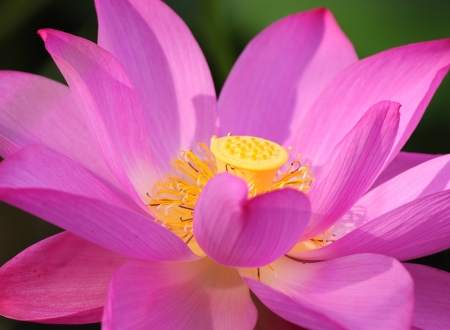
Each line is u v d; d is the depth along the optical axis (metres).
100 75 0.57
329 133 0.63
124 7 0.63
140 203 0.58
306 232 0.56
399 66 0.62
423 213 0.54
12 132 0.59
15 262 0.56
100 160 0.60
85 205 0.51
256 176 0.59
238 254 0.53
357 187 0.56
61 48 0.56
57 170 0.54
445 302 0.57
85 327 0.64
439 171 0.58
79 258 0.56
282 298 0.51
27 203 0.51
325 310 0.54
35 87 0.60
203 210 0.52
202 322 0.54
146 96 0.63
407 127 0.58
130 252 0.54
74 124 0.61
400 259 0.56
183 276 0.56
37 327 0.64
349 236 0.55
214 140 0.60
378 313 0.52
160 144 0.62
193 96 0.64
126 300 0.53
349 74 0.63
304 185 0.62
